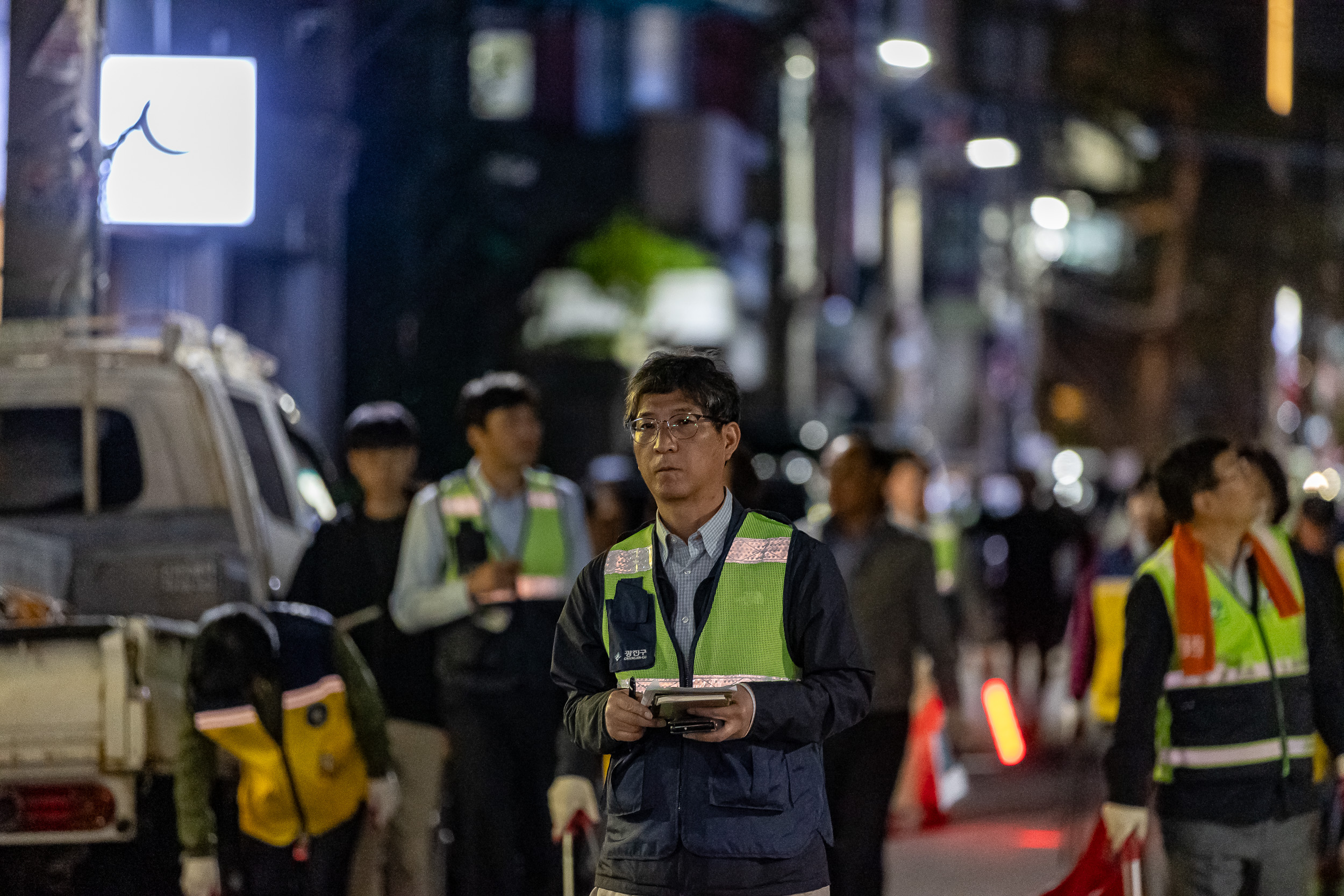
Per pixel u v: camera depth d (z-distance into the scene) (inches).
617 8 2812.5
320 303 1492.4
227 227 825.5
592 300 2674.7
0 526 592.1
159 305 1295.5
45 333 668.7
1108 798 429.7
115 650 485.4
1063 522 1325.0
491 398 571.2
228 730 489.7
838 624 338.6
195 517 626.5
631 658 339.0
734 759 330.0
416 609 555.5
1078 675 639.1
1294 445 3371.1
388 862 570.3
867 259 2979.8
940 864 794.2
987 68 3297.2
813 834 335.0
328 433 1501.0
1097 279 4018.2
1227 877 434.0
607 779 345.7
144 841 508.7
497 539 573.0
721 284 2775.6
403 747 569.6
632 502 1282.0
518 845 564.4
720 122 2906.0
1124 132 3265.3
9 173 737.0
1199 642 429.1
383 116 2103.8
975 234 3639.3
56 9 736.3
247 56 1391.5
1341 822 517.3
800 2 2866.6
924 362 3253.0
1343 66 3019.2
